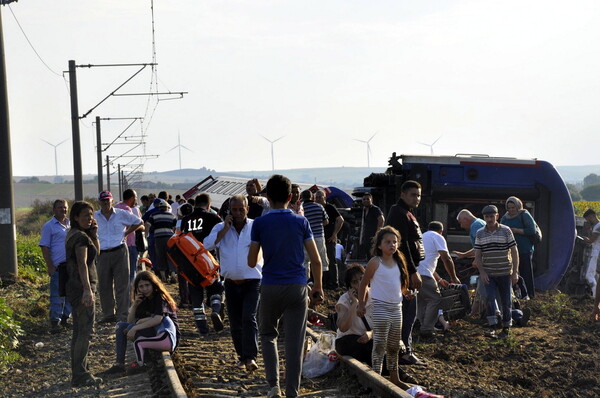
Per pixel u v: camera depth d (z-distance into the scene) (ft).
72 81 158.51
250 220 49.57
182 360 51.24
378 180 97.25
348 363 46.91
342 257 99.96
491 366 53.98
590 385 49.21
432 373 50.34
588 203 300.61
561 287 100.63
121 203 81.87
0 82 102.12
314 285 41.47
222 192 169.17
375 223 89.71
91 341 62.34
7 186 100.99
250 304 48.34
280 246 40.55
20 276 105.19
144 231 89.10
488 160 95.61
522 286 81.61
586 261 96.53
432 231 63.67
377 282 44.19
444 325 64.64
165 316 50.24
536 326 69.72
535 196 95.50
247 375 48.34
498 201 95.04
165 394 43.04
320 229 78.84
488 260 64.49
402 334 51.24
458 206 94.79
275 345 41.45
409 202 47.91
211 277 61.41
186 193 174.70
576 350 59.16
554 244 95.96
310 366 48.83
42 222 275.59
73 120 158.92
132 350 58.49
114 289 69.31
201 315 61.82
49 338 65.51
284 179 41.24
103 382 48.55
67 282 47.37
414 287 47.98
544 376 51.21
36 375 52.19
